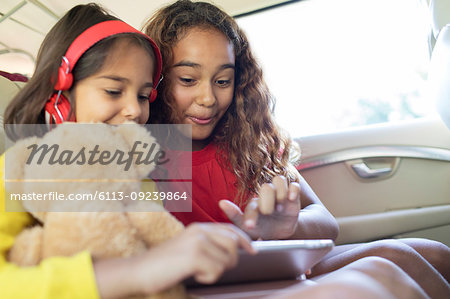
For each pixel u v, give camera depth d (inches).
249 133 44.6
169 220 19.6
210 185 41.8
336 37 84.5
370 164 59.4
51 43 30.7
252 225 25.4
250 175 43.3
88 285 15.8
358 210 58.2
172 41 38.1
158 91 39.4
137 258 16.5
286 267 23.8
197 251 15.7
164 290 16.6
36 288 15.7
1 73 44.3
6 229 19.9
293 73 83.2
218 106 39.9
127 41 29.8
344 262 36.9
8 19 167.0
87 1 124.9
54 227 17.3
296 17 82.0
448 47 44.1
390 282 23.5
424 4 54.5
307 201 47.6
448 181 58.0
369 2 78.9
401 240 39.0
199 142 43.5
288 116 68.0
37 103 29.3
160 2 91.5
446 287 32.4
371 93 81.0
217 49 38.0
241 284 24.4
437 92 48.8
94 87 29.0
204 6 42.3
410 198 58.1
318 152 59.7
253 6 77.6
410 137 59.1
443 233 56.9
